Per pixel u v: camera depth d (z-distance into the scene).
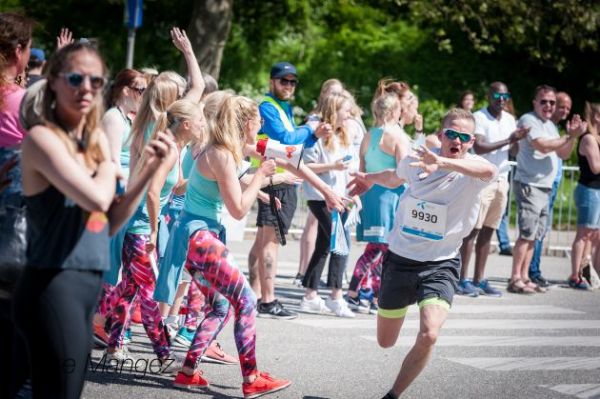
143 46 25.38
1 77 5.26
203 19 20.33
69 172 4.24
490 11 25.38
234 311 6.56
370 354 8.34
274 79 9.82
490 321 10.40
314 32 26.41
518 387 7.36
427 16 24.89
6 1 24.70
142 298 7.13
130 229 7.05
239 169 7.21
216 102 6.63
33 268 4.42
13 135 5.18
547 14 25.89
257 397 6.61
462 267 12.06
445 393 7.07
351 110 10.32
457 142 6.50
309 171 7.68
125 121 7.31
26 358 4.94
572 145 12.23
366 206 10.16
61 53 4.40
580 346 9.13
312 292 10.28
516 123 13.27
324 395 6.84
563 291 12.91
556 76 27.88
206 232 6.54
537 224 12.44
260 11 26.08
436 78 26.52
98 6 25.33
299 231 16.77
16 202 4.88
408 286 6.48
